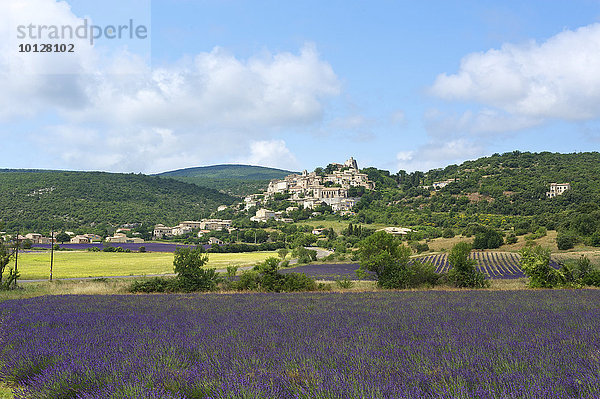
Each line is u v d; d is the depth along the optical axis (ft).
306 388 21.56
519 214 532.73
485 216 521.65
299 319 53.21
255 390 20.62
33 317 57.06
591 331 39.91
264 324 48.70
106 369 26.45
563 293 91.35
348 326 46.09
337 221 654.94
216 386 22.24
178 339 37.47
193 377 23.80
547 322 47.37
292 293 105.81
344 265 290.76
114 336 40.57
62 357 30.14
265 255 401.29
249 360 28.84
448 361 26.84
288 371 25.27
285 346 34.22
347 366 26.45
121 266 271.08
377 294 97.04
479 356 28.86
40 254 361.30
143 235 598.34
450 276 125.70
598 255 237.66
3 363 30.19
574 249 281.54
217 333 41.50
